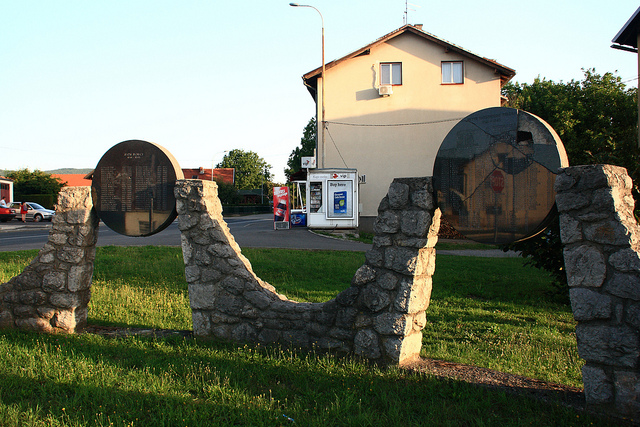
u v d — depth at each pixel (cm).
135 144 657
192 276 611
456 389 448
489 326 714
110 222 664
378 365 514
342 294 538
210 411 404
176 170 654
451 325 721
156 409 407
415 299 510
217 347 576
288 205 2481
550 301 909
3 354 539
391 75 2397
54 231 659
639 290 379
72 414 394
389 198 521
